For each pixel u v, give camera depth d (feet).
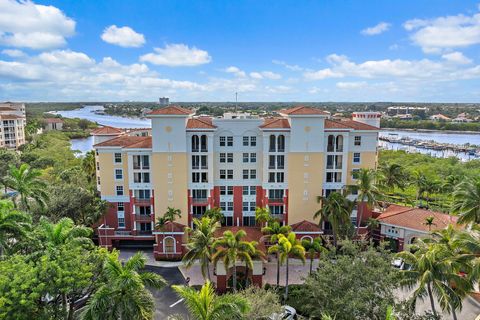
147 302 85.35
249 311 78.43
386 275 92.63
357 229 170.40
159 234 162.61
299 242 129.49
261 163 177.37
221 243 121.29
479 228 113.60
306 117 167.94
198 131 168.86
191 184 173.78
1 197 179.93
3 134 451.12
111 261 85.35
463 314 119.55
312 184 174.40
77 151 399.85
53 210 164.66
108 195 179.01
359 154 179.93
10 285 78.02
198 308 72.38
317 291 97.04
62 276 84.43
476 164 346.33
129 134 211.20
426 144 648.79
